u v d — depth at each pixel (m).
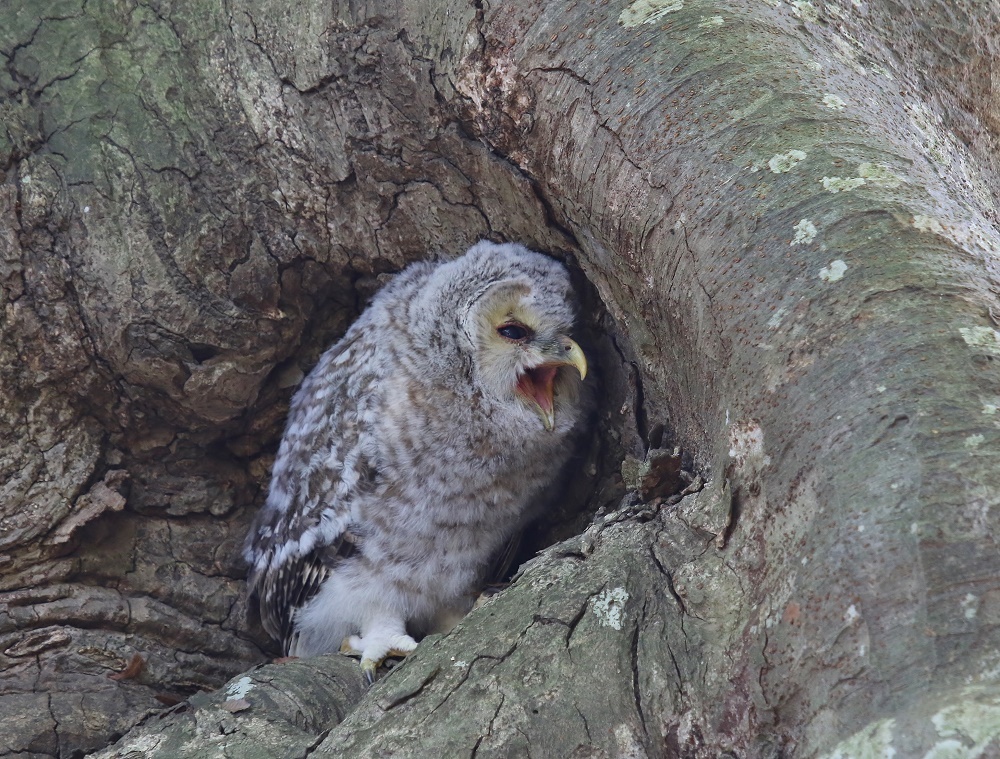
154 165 6.61
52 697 6.27
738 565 4.12
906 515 3.59
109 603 6.85
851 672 3.53
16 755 5.98
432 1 5.91
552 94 5.41
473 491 6.92
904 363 3.88
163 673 6.84
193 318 6.78
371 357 7.18
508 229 6.58
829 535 3.74
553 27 5.43
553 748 4.02
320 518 7.05
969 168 5.68
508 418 6.82
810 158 4.52
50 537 6.76
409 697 4.30
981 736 3.16
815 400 4.00
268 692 5.14
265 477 7.89
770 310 4.27
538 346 6.66
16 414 6.70
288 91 6.55
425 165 6.45
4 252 6.44
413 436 6.89
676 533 4.42
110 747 4.86
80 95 6.59
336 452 7.09
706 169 4.70
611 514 4.84
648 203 4.91
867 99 4.98
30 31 6.57
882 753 3.32
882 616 3.52
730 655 3.98
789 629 3.76
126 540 7.18
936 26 6.02
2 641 6.45
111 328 6.64
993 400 3.74
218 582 7.41
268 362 7.20
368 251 7.03
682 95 4.91
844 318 4.07
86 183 6.54
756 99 4.76
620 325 5.94
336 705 5.20
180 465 7.41
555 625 4.30
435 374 6.92
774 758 3.71
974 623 3.38
